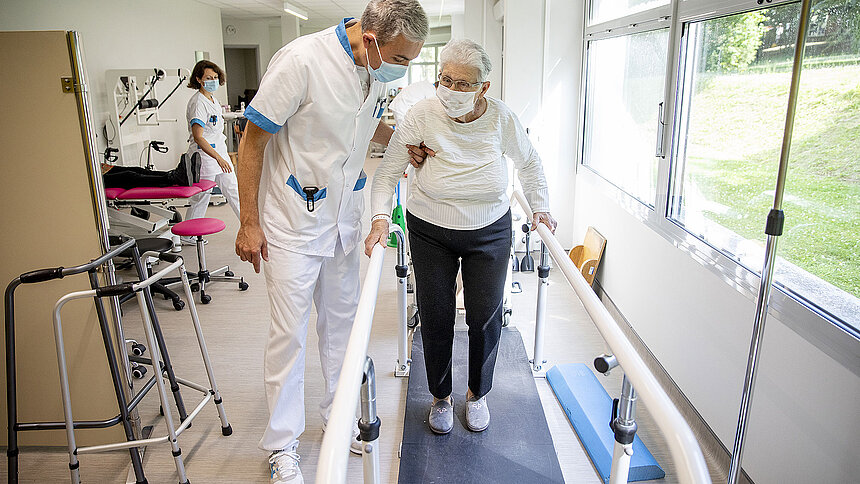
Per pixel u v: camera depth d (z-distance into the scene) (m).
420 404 2.38
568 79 4.30
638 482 2.03
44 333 2.18
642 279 2.93
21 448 2.30
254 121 1.77
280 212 1.92
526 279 4.11
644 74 3.06
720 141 2.23
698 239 2.26
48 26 5.67
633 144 3.24
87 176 2.04
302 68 1.75
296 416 2.04
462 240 1.91
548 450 2.11
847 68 1.50
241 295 4.00
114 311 2.16
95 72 6.39
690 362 2.34
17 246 2.10
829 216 1.57
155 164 7.56
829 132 1.57
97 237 2.09
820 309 1.58
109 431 2.28
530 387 2.52
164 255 2.21
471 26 6.34
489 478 1.96
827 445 1.50
